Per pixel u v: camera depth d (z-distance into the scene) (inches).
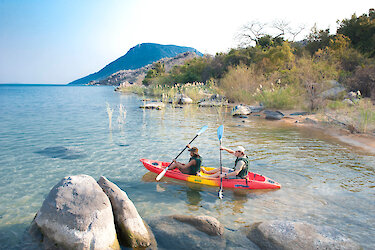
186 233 153.5
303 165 280.4
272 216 178.4
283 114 630.5
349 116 494.3
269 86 867.4
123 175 251.0
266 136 418.3
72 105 940.0
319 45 1248.2
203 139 396.8
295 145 361.7
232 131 457.7
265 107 746.2
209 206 193.6
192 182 238.2
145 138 399.2
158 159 300.7
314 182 237.0
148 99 1150.3
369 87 729.6
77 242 126.1
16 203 191.3
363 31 1112.2
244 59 1392.7
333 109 611.2
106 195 145.9
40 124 514.9
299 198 206.2
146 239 145.8
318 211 184.7
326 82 698.2
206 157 310.7
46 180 233.9
